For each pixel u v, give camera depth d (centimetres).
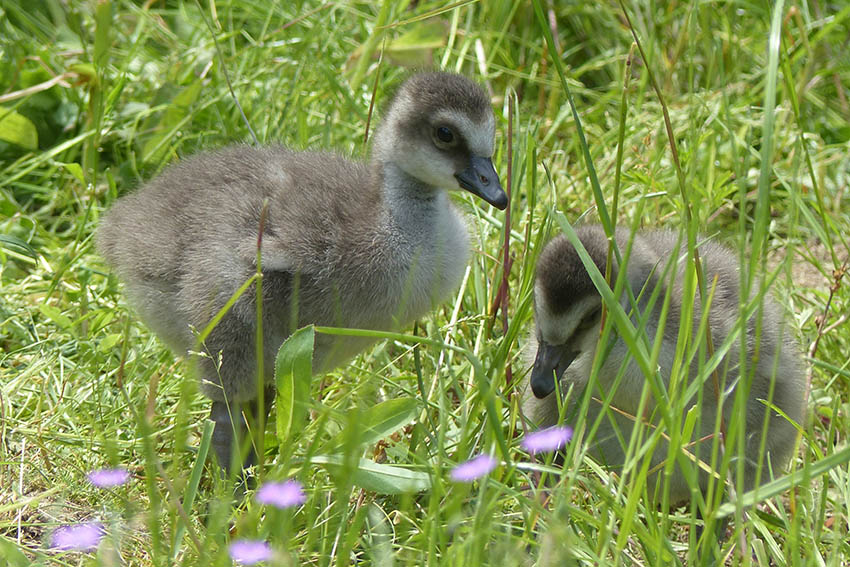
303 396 835
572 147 1487
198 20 1658
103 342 1051
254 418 1051
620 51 1695
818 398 1121
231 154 1085
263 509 864
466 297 1204
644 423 834
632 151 1469
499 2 1686
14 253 1233
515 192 1229
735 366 926
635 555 883
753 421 955
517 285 1204
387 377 1069
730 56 1658
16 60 1441
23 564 764
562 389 979
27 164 1392
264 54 1545
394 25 1280
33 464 938
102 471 876
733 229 1440
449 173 1017
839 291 1222
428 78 1041
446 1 1652
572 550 790
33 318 1184
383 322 1029
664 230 1105
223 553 730
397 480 825
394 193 1022
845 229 1401
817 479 954
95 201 1311
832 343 1173
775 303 1045
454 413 1027
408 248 1016
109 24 1343
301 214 993
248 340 986
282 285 991
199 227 1005
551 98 1585
